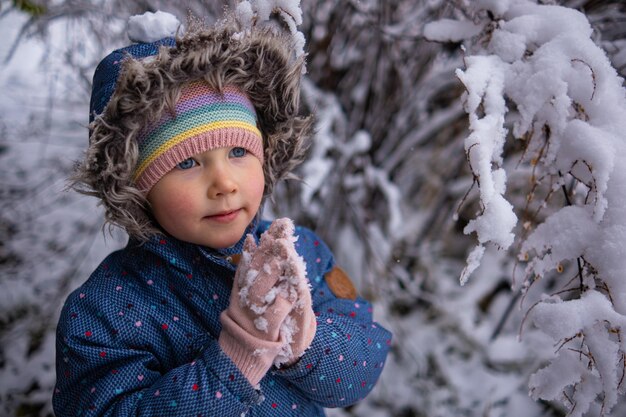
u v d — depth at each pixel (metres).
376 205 2.36
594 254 0.96
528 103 0.99
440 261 2.50
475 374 2.08
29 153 2.82
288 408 1.04
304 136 1.13
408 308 2.31
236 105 0.92
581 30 1.03
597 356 0.92
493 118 0.96
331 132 2.10
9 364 2.05
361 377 1.03
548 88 0.97
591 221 0.97
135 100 0.85
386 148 2.23
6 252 2.43
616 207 0.95
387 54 2.01
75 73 2.42
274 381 1.03
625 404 1.60
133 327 0.96
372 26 1.82
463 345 2.17
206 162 0.89
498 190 0.95
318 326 1.00
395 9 1.83
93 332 0.95
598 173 0.93
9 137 2.86
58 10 1.99
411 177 2.52
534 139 1.06
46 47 2.29
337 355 0.98
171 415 0.86
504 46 1.04
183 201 0.88
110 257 1.07
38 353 2.08
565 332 0.91
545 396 0.99
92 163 0.91
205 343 0.98
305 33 1.98
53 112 3.02
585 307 0.92
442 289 2.37
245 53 0.95
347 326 1.05
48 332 2.14
